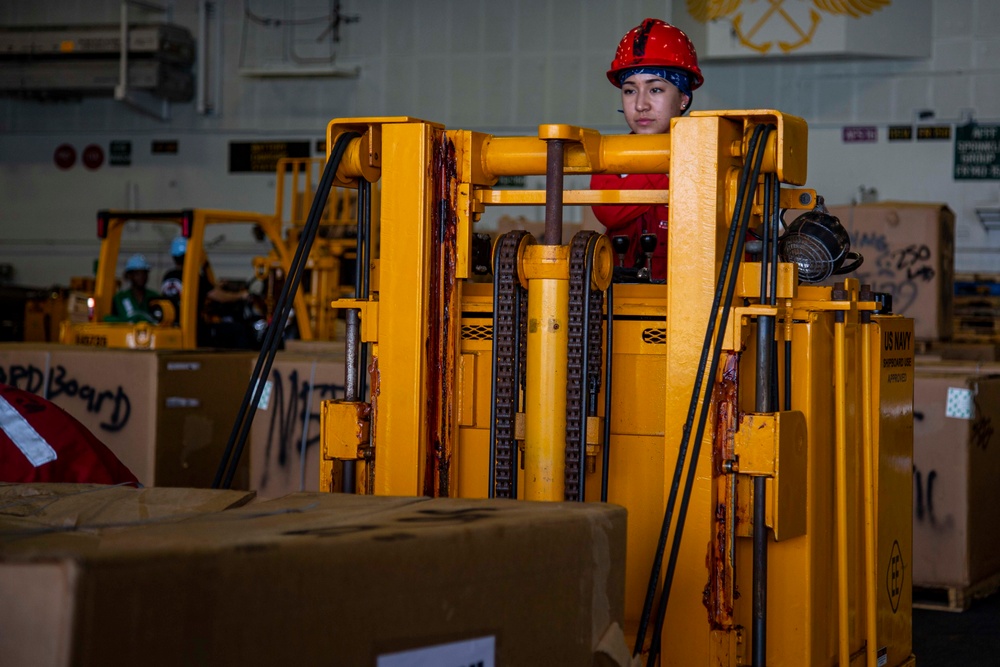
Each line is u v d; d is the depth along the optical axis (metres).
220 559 1.07
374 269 2.47
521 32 13.80
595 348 2.30
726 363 2.15
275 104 14.76
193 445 4.44
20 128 15.62
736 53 12.51
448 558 1.29
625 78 3.11
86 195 15.47
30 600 0.97
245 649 1.09
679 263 2.20
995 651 3.75
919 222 6.41
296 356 4.61
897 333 2.67
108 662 0.98
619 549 1.59
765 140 2.14
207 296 8.22
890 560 2.63
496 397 2.34
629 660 1.59
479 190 2.42
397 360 2.36
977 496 4.39
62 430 2.29
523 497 2.40
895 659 2.68
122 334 7.13
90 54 14.41
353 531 1.27
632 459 2.36
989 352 7.14
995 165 12.40
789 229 2.38
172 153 15.14
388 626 1.23
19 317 14.28
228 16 14.81
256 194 14.88
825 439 2.31
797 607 2.20
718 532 2.16
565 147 2.37
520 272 2.30
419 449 2.35
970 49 12.41
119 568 0.99
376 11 14.31
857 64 12.70
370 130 2.37
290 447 4.39
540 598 1.42
